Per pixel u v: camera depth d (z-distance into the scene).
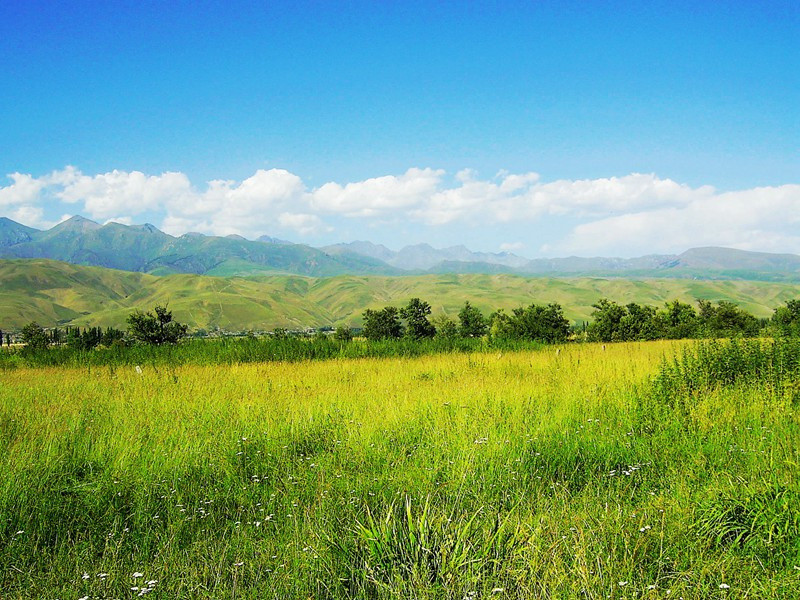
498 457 6.62
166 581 4.01
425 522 4.23
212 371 17.09
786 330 11.09
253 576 4.04
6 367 22.84
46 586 4.00
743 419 7.74
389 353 24.33
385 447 7.30
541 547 4.08
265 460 7.00
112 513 5.34
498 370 16.02
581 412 8.94
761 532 4.27
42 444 7.22
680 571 3.81
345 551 4.23
